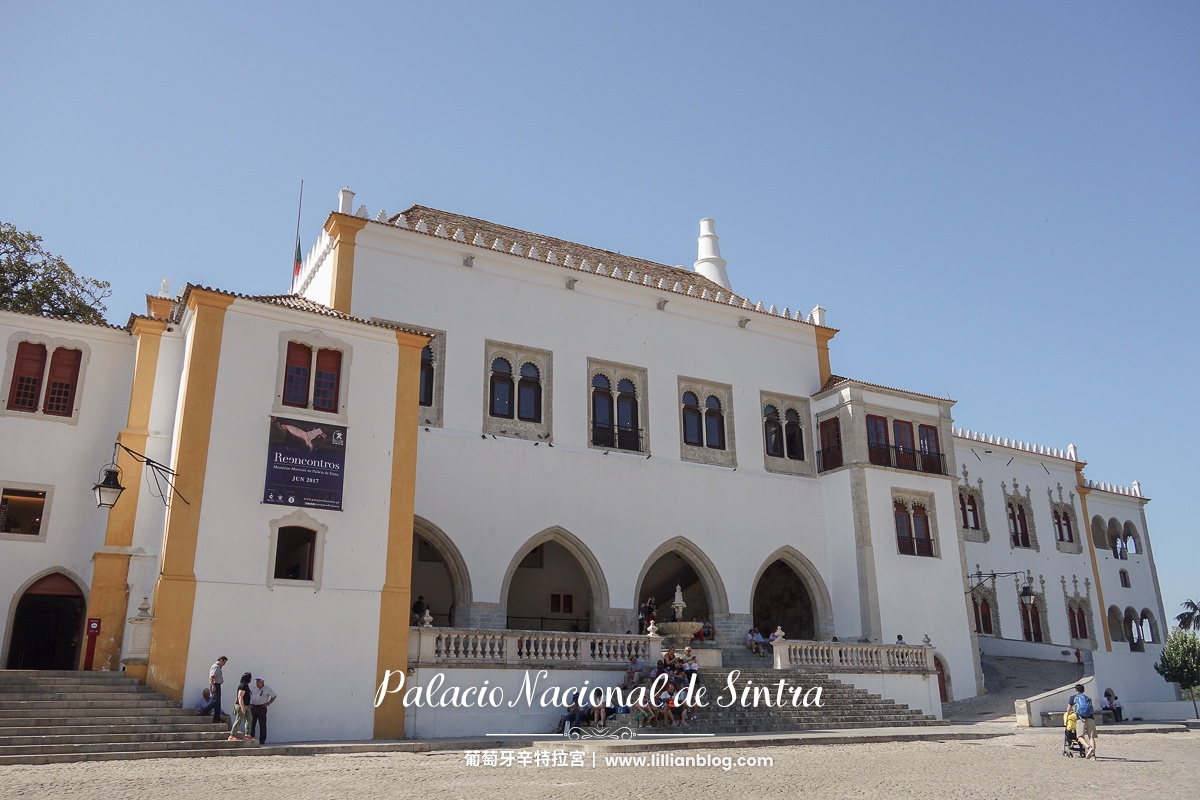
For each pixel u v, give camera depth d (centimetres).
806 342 3725
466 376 2897
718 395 3450
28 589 2206
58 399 2338
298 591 2042
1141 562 5028
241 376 2105
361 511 2162
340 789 1260
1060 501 4638
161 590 1908
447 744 1909
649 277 3569
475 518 2775
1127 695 3800
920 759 1828
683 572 3603
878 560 3325
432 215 3438
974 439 4316
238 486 2039
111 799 1141
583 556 2969
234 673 1934
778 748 2006
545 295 3136
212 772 1430
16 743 1571
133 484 2234
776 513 3397
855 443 3431
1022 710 2717
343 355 2244
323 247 2945
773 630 3641
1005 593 4181
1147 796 1365
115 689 1850
